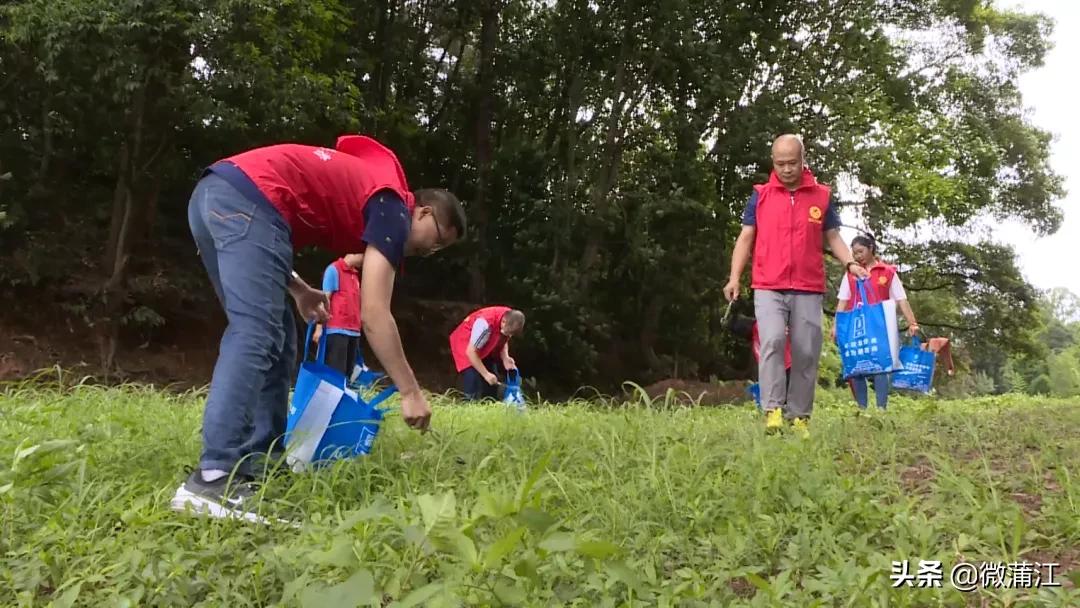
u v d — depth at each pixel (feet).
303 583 6.47
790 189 19.06
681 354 75.51
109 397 19.40
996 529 9.18
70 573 7.32
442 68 71.87
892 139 73.61
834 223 19.52
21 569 7.44
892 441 14.71
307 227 11.22
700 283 71.00
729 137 67.82
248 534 8.68
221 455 9.94
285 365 12.46
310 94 44.24
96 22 36.52
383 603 6.85
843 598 7.42
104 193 52.60
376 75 63.62
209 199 10.86
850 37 72.28
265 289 10.64
